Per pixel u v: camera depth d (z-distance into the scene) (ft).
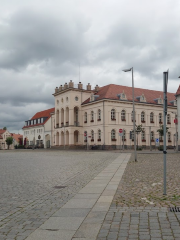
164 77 31.04
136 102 217.56
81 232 17.85
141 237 16.81
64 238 16.81
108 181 40.55
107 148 202.80
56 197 29.35
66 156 111.24
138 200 26.99
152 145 225.97
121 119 211.61
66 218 21.08
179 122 155.94
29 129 340.80
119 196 29.32
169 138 236.22
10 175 48.65
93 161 80.84
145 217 20.98
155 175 45.73
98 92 233.35
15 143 460.55
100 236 17.13
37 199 28.37
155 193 30.32
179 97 156.15
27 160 89.71
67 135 239.30
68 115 239.50
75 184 38.17
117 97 213.87
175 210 22.79
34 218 21.29
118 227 18.75
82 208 24.22
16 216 21.91
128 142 212.84
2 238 16.97
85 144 226.58
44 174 49.85
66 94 237.25
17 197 29.45
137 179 41.73
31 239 16.75
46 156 113.70
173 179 40.60
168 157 96.68
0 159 96.32
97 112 213.66
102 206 24.85
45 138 302.66
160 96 232.12
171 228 18.31
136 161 77.82
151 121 226.99
